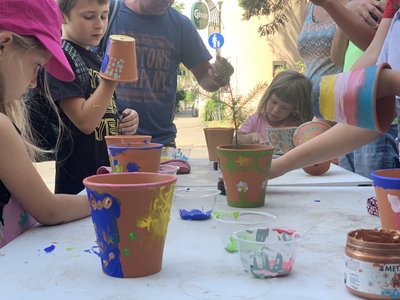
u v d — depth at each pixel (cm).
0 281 74
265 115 212
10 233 114
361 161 211
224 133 188
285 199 135
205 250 89
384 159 204
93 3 196
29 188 106
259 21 829
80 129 185
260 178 124
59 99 181
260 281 73
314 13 283
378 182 87
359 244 65
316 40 273
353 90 79
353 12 155
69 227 109
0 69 118
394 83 77
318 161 150
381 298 63
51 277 76
